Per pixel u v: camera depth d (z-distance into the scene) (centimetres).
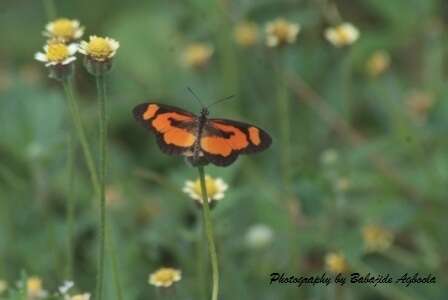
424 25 152
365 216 138
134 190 144
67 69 124
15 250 140
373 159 144
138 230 140
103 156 122
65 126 149
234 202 138
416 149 144
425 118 145
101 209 123
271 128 151
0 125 145
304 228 138
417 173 143
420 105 147
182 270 138
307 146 150
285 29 136
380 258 140
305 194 137
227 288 136
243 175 144
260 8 151
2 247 140
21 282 126
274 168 146
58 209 145
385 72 152
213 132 120
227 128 120
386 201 140
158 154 151
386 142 143
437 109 143
